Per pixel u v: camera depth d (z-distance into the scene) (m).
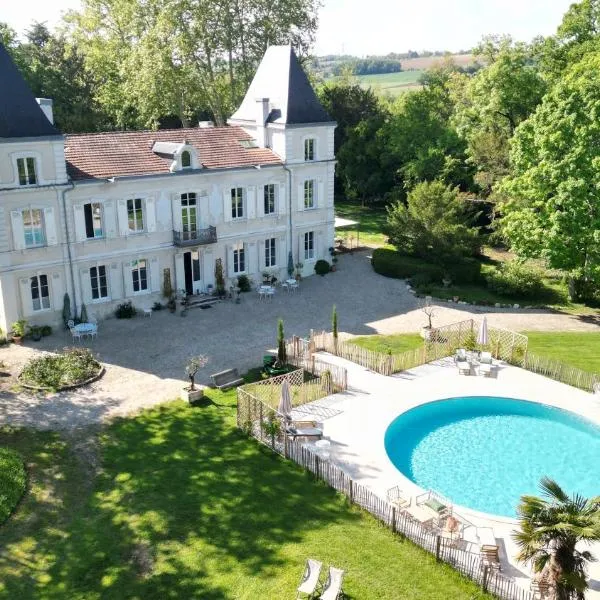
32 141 37.19
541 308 47.31
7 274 38.00
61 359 34.97
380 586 19.86
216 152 46.97
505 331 38.78
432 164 66.56
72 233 40.03
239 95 70.56
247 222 47.97
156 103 70.38
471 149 62.59
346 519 23.14
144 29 68.81
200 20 64.12
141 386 33.53
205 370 35.56
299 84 49.59
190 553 21.36
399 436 29.64
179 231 44.44
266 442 28.03
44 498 24.25
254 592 19.59
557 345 39.91
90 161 41.47
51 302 40.34
